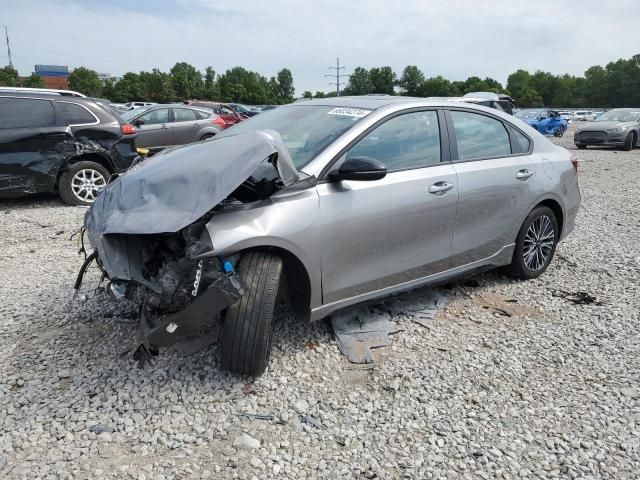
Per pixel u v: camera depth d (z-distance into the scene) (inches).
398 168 151.5
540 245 197.2
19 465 100.8
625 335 156.9
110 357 138.8
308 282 133.9
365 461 104.4
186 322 115.0
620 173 519.2
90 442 107.7
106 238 115.7
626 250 241.1
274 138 128.7
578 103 4562.0
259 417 116.0
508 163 180.5
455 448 108.3
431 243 158.9
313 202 131.2
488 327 160.9
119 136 340.2
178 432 111.3
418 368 136.8
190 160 126.6
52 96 323.0
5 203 339.3
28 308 169.0
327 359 139.8
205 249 114.7
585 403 124.0
